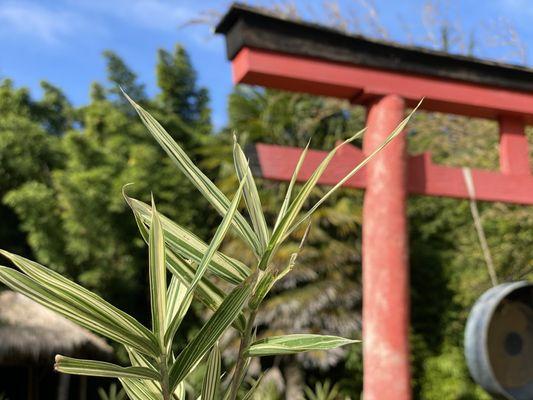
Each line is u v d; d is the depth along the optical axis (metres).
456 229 9.08
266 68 3.33
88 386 10.98
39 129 10.48
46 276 0.81
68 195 9.42
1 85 11.09
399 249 3.53
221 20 3.44
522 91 3.95
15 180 10.45
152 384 1.01
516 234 7.50
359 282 9.07
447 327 9.34
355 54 3.55
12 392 10.41
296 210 0.93
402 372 3.43
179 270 0.96
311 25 3.42
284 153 3.47
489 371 3.10
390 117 3.60
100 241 9.65
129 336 0.85
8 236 10.43
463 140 7.77
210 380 1.01
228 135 9.91
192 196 9.99
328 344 0.92
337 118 9.12
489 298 3.19
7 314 7.95
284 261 8.46
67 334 8.02
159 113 10.91
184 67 11.33
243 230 0.99
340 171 3.55
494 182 3.89
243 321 0.96
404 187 3.60
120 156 10.22
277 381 8.47
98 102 10.87
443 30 7.73
